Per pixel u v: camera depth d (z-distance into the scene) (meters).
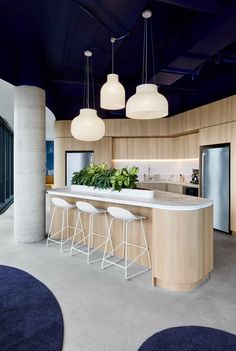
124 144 7.63
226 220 5.25
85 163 7.42
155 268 2.98
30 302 2.64
